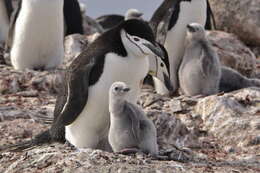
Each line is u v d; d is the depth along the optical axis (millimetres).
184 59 18516
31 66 20266
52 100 18031
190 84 18328
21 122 15820
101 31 28875
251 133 15531
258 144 15336
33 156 12547
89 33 28219
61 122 13477
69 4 24328
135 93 13719
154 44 13516
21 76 19109
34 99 18031
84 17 28750
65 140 14031
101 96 13375
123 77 13414
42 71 19688
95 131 13727
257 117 15992
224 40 22250
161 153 13742
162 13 19422
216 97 16594
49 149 12781
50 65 20312
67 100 13453
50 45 20031
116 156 12242
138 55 13344
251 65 22172
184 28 19172
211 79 18156
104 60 13383
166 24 19188
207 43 18312
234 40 22422
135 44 13305
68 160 12086
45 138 14227
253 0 24859
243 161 14070
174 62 19328
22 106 17266
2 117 16281
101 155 12211
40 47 20016
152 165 12008
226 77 19031
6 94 18797
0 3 24078
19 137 15156
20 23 19875
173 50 19281
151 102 17422
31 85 18938
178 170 11953
